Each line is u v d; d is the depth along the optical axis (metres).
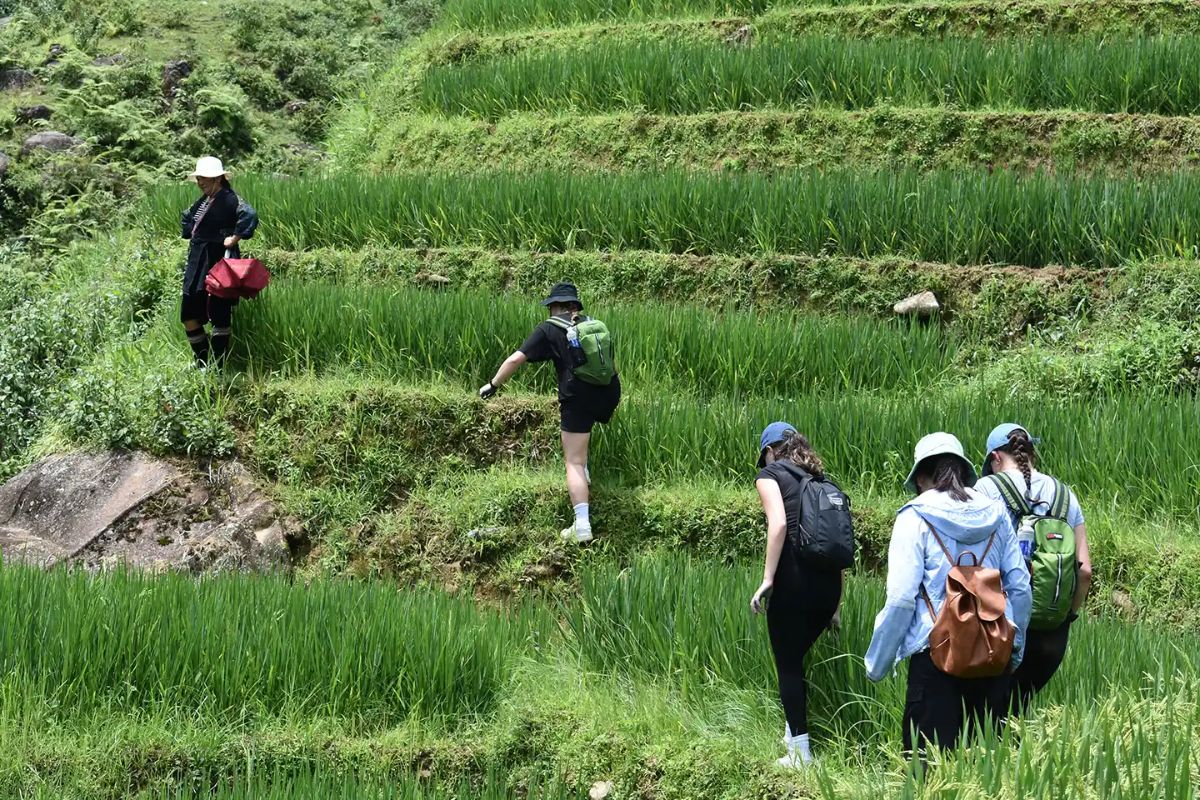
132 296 11.95
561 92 15.72
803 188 11.95
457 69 16.64
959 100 14.03
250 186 13.27
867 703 6.14
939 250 11.51
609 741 6.32
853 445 8.91
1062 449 8.61
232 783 6.41
